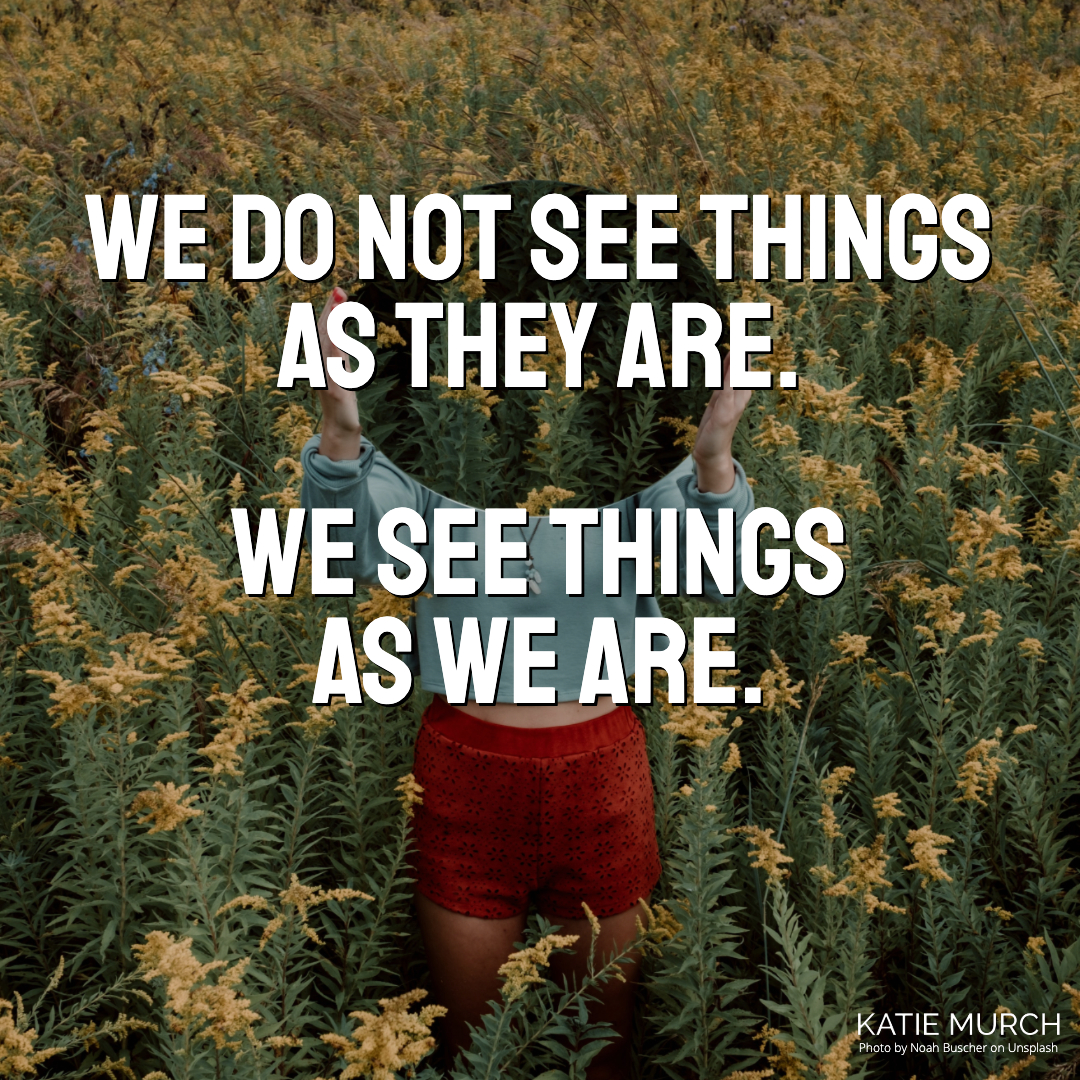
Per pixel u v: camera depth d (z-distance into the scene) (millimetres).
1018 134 7301
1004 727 3320
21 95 8875
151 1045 2447
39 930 2781
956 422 4734
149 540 3502
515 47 9445
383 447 2549
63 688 2357
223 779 2553
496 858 2486
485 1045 2211
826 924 2529
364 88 8828
